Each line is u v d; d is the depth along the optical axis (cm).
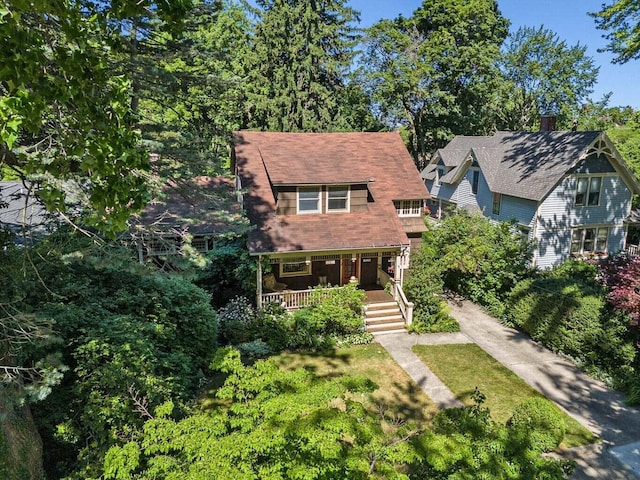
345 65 3716
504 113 4416
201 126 1991
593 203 2195
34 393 534
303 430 491
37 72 311
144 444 519
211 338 1207
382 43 3566
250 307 1544
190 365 1084
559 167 2130
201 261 984
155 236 985
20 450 595
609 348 1252
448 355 1401
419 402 1132
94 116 354
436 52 3400
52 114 478
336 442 504
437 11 3622
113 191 375
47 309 834
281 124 3347
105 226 404
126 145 375
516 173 2389
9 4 300
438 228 2003
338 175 1694
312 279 1848
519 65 4231
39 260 821
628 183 2214
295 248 1539
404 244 1630
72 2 380
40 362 589
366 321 1581
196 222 1213
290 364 1330
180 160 1215
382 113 3881
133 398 635
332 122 3562
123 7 364
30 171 421
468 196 2833
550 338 1428
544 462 602
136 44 1168
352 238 1622
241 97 2994
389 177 1944
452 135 3775
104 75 369
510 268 1717
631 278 1277
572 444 970
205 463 468
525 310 1548
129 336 842
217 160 1298
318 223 1667
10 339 626
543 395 1173
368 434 534
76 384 744
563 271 1666
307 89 3475
